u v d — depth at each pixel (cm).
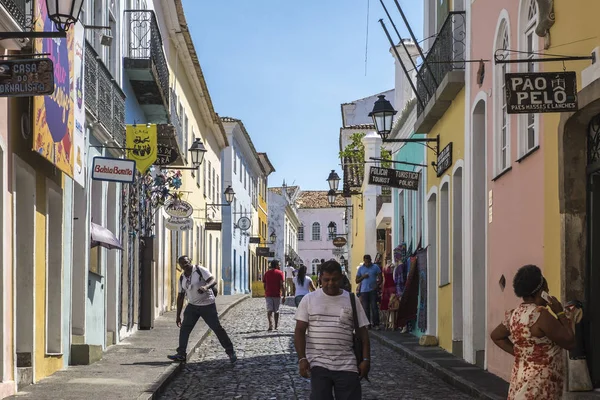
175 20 2794
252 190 6631
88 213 1573
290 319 2912
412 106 2188
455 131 1692
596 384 999
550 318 662
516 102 908
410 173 2125
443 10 1830
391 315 2342
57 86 1207
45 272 1293
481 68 1461
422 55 1686
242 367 1533
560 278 1027
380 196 3581
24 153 1164
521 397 664
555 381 665
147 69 2014
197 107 3766
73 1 820
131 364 1463
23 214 1217
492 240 1396
